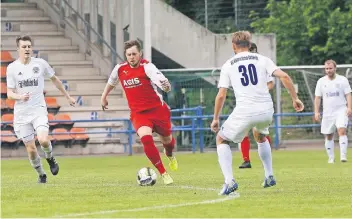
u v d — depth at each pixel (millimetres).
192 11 63094
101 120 46781
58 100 51906
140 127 26016
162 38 54875
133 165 38219
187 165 37156
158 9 54719
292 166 35219
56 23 57406
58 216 18594
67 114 50375
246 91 22047
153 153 25781
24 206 20750
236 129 22078
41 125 26828
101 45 53375
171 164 29109
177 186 25641
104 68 53406
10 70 26594
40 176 27906
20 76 26594
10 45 55531
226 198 21734
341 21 61125
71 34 56250
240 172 31781
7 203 21469
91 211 19469
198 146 51594
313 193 22891
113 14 52125
